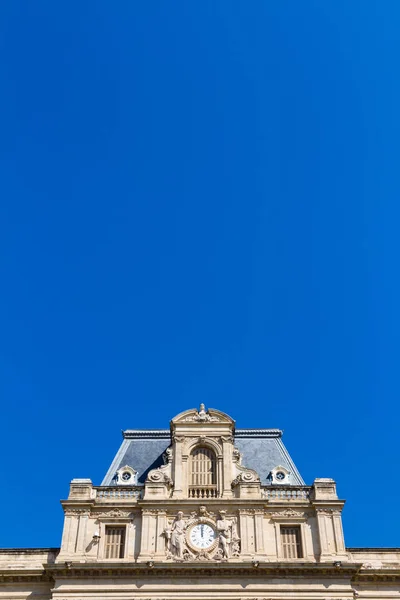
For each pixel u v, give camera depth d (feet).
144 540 183.01
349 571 177.88
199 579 176.24
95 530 187.21
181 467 197.77
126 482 204.44
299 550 185.16
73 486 195.31
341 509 190.70
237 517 187.83
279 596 173.99
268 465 214.07
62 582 176.65
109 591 174.29
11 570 184.44
